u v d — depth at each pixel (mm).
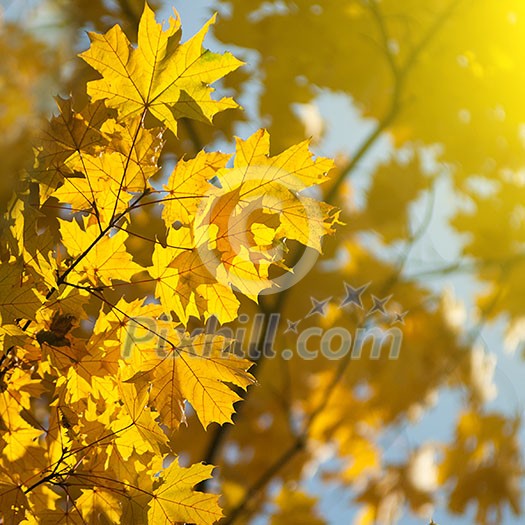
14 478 2172
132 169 2141
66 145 2141
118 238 2145
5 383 2176
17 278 2109
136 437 2148
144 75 2141
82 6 2752
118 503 2164
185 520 2162
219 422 2146
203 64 2141
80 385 2148
